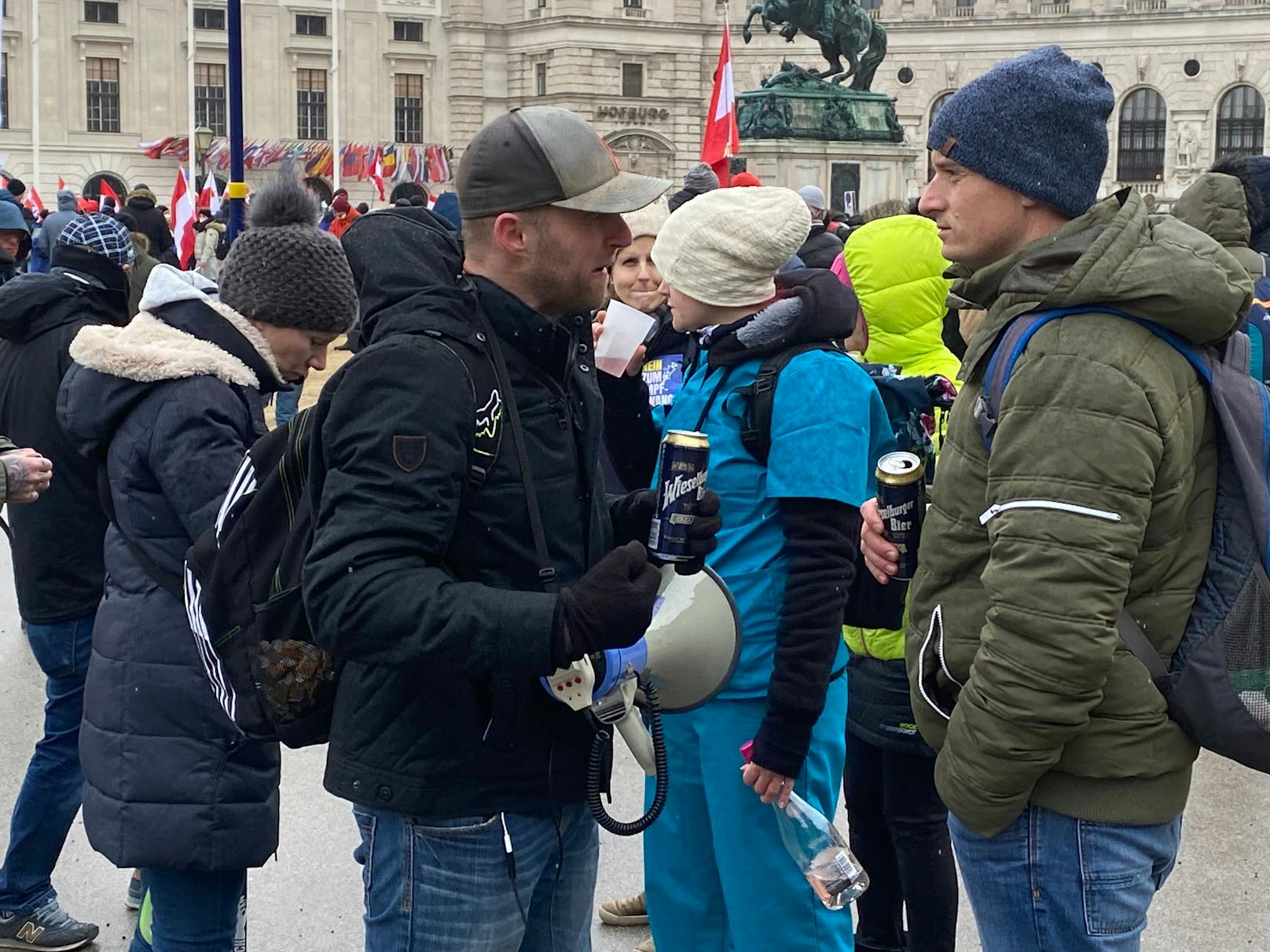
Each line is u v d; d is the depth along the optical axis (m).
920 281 4.55
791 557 3.47
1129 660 2.76
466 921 2.70
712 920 3.80
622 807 6.07
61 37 59.88
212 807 3.61
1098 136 2.92
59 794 4.74
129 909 5.17
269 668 2.72
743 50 66.06
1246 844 5.59
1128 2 63.09
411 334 2.52
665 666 3.02
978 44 64.69
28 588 4.69
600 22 63.94
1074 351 2.70
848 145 28.64
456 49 65.81
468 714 2.60
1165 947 4.78
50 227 14.83
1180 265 2.68
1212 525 2.82
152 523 3.64
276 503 2.75
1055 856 2.85
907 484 3.35
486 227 2.66
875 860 4.44
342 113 64.31
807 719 3.43
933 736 3.07
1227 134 62.84
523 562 2.63
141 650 3.62
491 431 2.56
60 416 3.80
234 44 14.39
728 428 3.64
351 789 2.66
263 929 4.97
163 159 61.84
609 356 4.23
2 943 4.77
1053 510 2.65
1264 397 2.84
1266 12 61.19
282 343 3.76
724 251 3.67
